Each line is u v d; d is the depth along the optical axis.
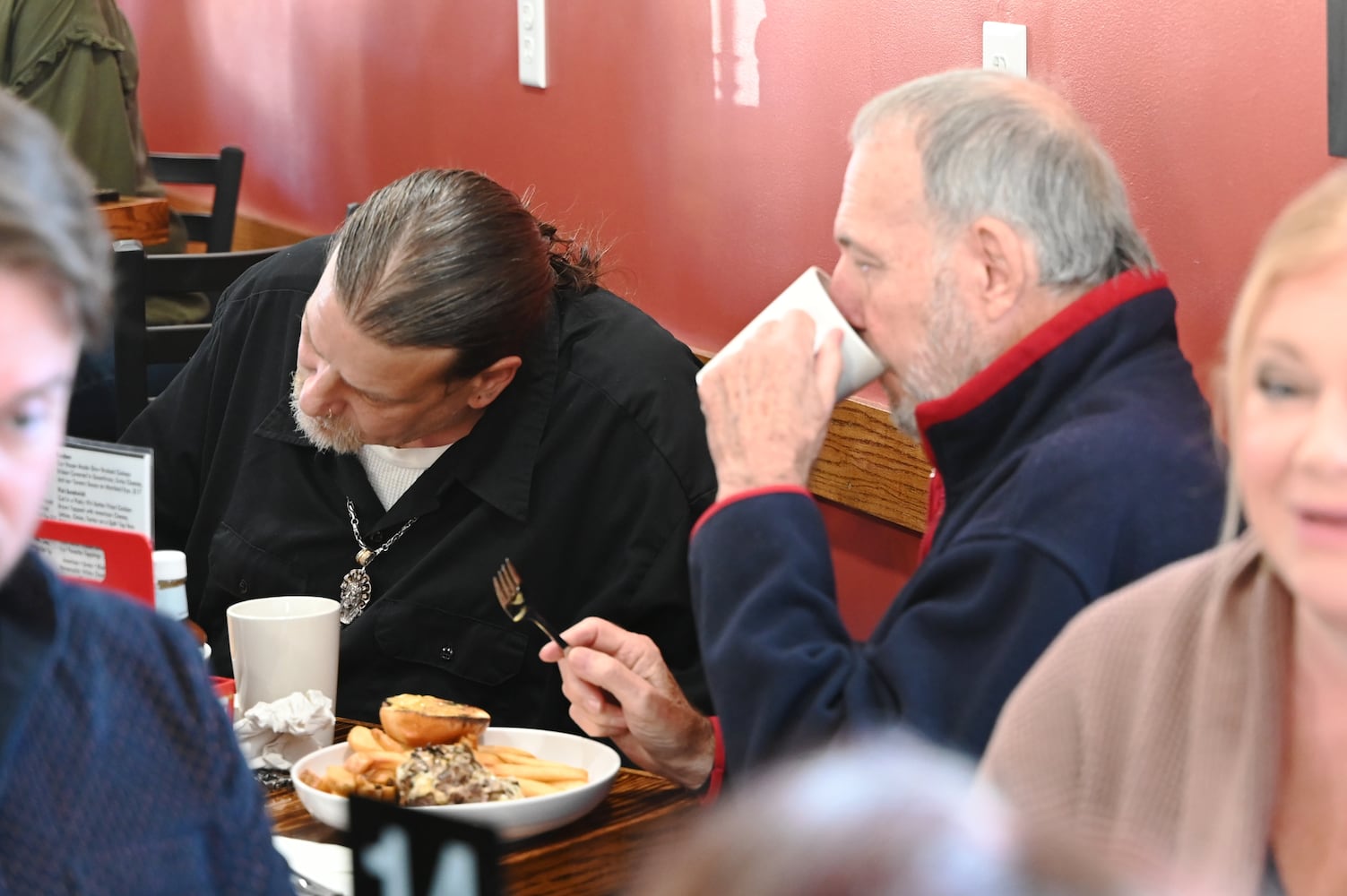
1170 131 2.15
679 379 2.19
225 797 1.02
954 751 1.39
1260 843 0.95
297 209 4.93
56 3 4.41
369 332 1.91
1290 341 0.84
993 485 1.50
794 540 1.53
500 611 2.10
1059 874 0.34
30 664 0.93
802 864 0.35
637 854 1.56
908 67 2.55
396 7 4.13
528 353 2.13
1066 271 1.55
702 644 1.56
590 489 2.13
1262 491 0.87
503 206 2.02
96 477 1.61
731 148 2.96
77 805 0.95
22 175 0.76
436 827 1.02
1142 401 1.49
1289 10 1.97
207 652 1.85
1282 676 0.96
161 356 2.91
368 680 2.12
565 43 3.39
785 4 2.77
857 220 1.61
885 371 1.67
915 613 1.46
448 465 2.10
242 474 2.25
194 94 5.53
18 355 0.78
